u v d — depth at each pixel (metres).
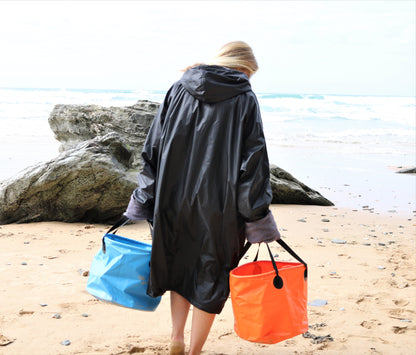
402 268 5.21
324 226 7.54
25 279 4.39
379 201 9.99
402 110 46.00
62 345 3.04
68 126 9.88
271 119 35.97
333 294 4.28
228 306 3.96
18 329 3.25
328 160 16.23
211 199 2.40
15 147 16.11
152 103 10.17
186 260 2.50
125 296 2.58
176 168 2.47
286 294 2.41
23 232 6.46
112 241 2.65
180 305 2.59
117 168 7.12
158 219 2.45
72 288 4.20
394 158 17.17
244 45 2.63
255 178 2.37
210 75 2.43
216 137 2.42
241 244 2.51
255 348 3.11
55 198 7.11
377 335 3.38
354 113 42.53
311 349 3.12
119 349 3.02
